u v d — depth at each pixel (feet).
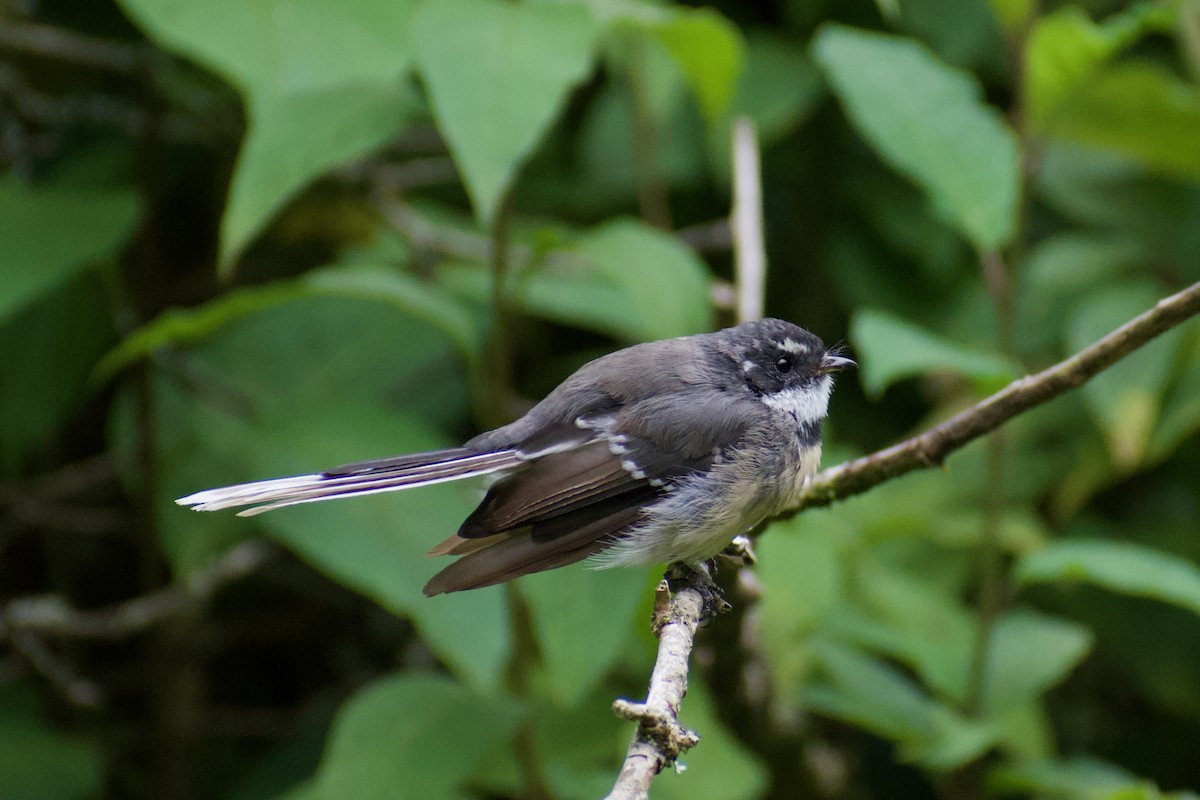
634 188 36.65
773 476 24.18
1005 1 29.58
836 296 38.65
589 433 23.95
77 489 36.06
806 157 37.70
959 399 35.73
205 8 23.81
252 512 21.65
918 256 37.09
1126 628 35.37
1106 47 27.94
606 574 25.38
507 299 28.81
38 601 33.14
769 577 27.84
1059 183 36.32
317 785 26.40
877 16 36.29
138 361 31.30
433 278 34.01
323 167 24.11
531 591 25.21
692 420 23.86
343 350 34.35
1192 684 34.71
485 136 22.43
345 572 26.35
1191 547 35.47
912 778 38.50
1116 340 19.24
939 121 27.17
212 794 36.01
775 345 25.77
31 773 30.76
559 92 22.77
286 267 37.45
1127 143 31.81
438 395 35.24
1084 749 37.58
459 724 24.97
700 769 26.17
